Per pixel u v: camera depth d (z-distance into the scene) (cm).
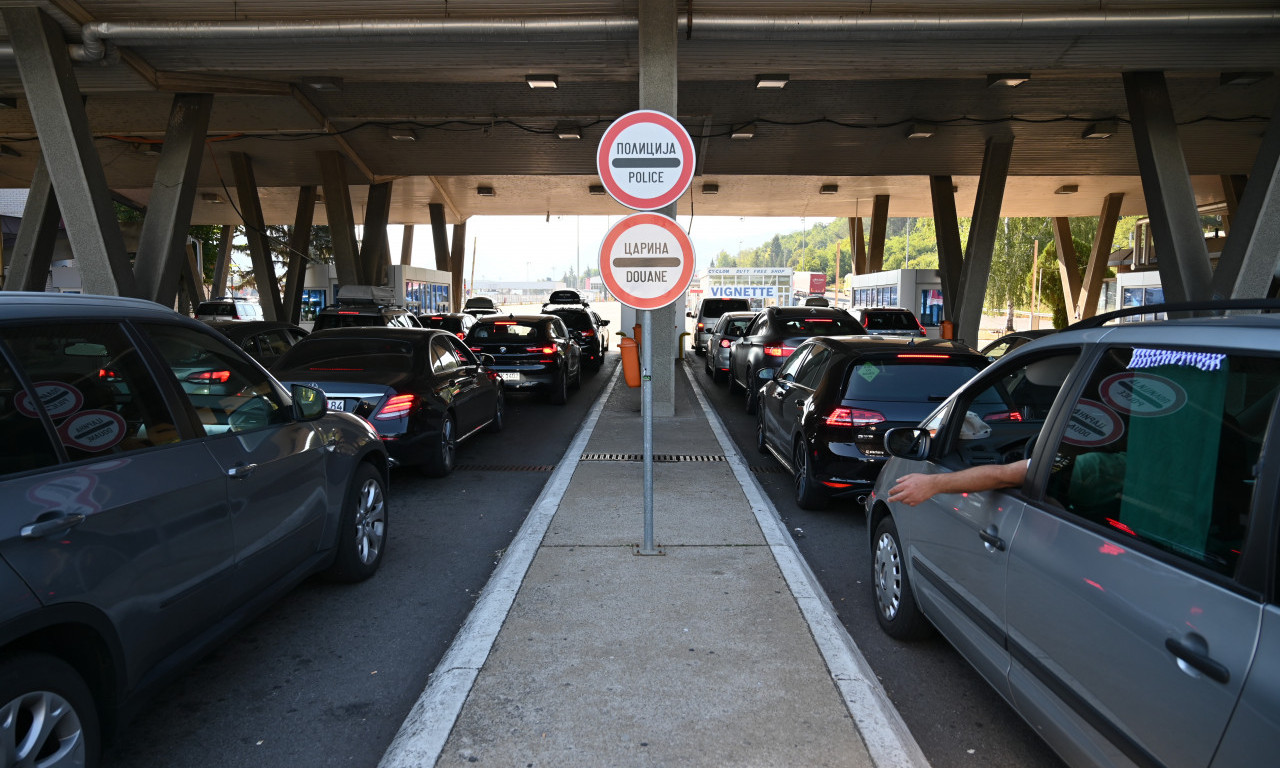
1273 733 173
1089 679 239
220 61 1346
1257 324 217
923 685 378
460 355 963
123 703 279
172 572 302
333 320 1772
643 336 521
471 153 2280
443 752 296
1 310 263
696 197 3609
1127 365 259
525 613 427
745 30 1170
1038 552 273
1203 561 207
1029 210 4025
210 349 374
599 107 1834
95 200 1272
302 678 384
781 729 312
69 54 1243
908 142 2128
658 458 853
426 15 1188
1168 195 1420
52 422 264
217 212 3834
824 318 1268
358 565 502
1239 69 1363
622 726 314
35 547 239
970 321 2175
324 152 2312
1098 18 1164
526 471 859
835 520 664
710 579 479
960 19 1164
